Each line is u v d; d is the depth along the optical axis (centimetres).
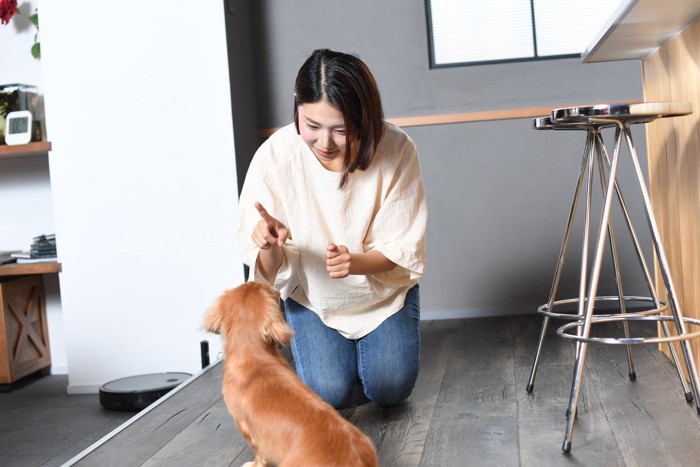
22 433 279
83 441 264
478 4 395
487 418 214
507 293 392
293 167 211
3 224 382
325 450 133
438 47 397
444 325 370
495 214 391
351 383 230
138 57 331
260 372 153
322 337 227
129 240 334
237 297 165
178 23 329
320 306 221
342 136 184
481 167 390
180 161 331
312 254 215
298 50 396
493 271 392
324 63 180
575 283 387
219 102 330
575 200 229
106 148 334
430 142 392
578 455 181
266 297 164
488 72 387
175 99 330
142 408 294
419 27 389
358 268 202
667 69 239
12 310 350
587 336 185
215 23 329
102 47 331
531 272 391
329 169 211
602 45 240
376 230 213
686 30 214
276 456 143
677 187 235
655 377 244
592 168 216
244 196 214
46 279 378
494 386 248
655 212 270
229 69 330
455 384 254
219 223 330
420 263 211
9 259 349
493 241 391
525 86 386
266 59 397
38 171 378
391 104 393
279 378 151
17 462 245
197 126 330
